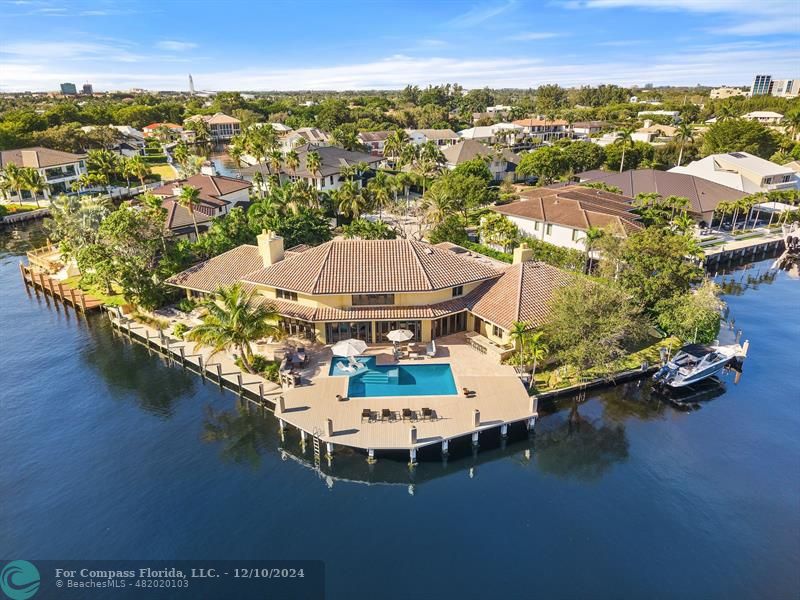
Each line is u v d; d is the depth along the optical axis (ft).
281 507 102.06
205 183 302.66
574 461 115.14
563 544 92.53
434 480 110.22
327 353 149.79
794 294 213.66
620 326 128.77
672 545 92.17
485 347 148.97
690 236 206.69
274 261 168.14
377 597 82.12
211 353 142.31
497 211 263.49
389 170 433.89
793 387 143.74
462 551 91.35
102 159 378.32
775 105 613.93
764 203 297.53
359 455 116.37
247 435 124.47
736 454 116.57
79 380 148.56
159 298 184.65
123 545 92.79
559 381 138.92
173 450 118.93
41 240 288.92
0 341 171.73
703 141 435.53
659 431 124.88
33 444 120.78
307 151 376.27
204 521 98.17
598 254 212.02
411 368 142.20
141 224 189.78
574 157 401.08
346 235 226.58
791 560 88.99
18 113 538.47
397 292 146.30
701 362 144.15
